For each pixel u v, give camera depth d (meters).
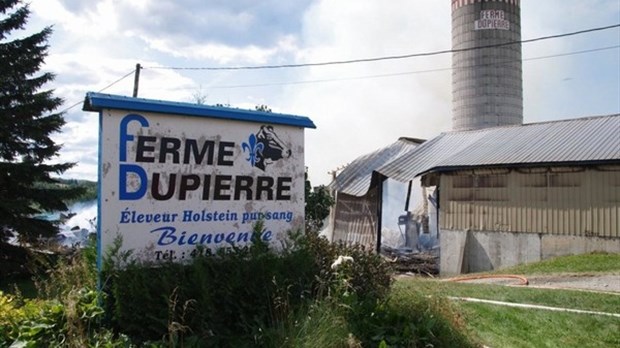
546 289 9.77
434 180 22.34
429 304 5.47
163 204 4.92
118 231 4.66
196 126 5.15
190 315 4.51
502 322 7.23
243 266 4.86
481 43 38.28
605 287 10.38
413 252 24.84
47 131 16.19
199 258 4.77
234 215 5.34
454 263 19.73
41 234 15.32
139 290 4.38
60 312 4.36
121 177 4.71
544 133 19.55
